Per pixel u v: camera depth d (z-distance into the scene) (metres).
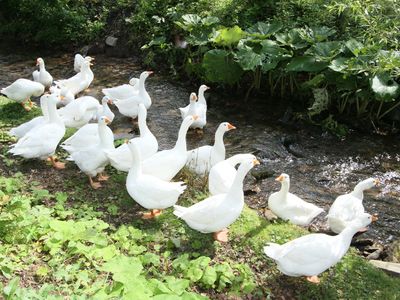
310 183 4.52
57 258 2.93
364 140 5.33
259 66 6.07
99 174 4.03
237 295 2.89
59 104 5.61
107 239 3.21
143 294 2.54
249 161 3.16
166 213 3.58
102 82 6.66
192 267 2.95
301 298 2.95
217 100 6.21
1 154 4.34
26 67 7.13
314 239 2.96
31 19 8.10
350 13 6.02
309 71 5.50
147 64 7.06
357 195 3.82
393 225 3.93
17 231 3.05
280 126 5.60
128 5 7.82
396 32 5.45
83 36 7.79
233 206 3.19
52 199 3.67
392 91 5.08
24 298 2.35
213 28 6.35
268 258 3.21
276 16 6.57
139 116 4.12
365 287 3.05
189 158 4.12
